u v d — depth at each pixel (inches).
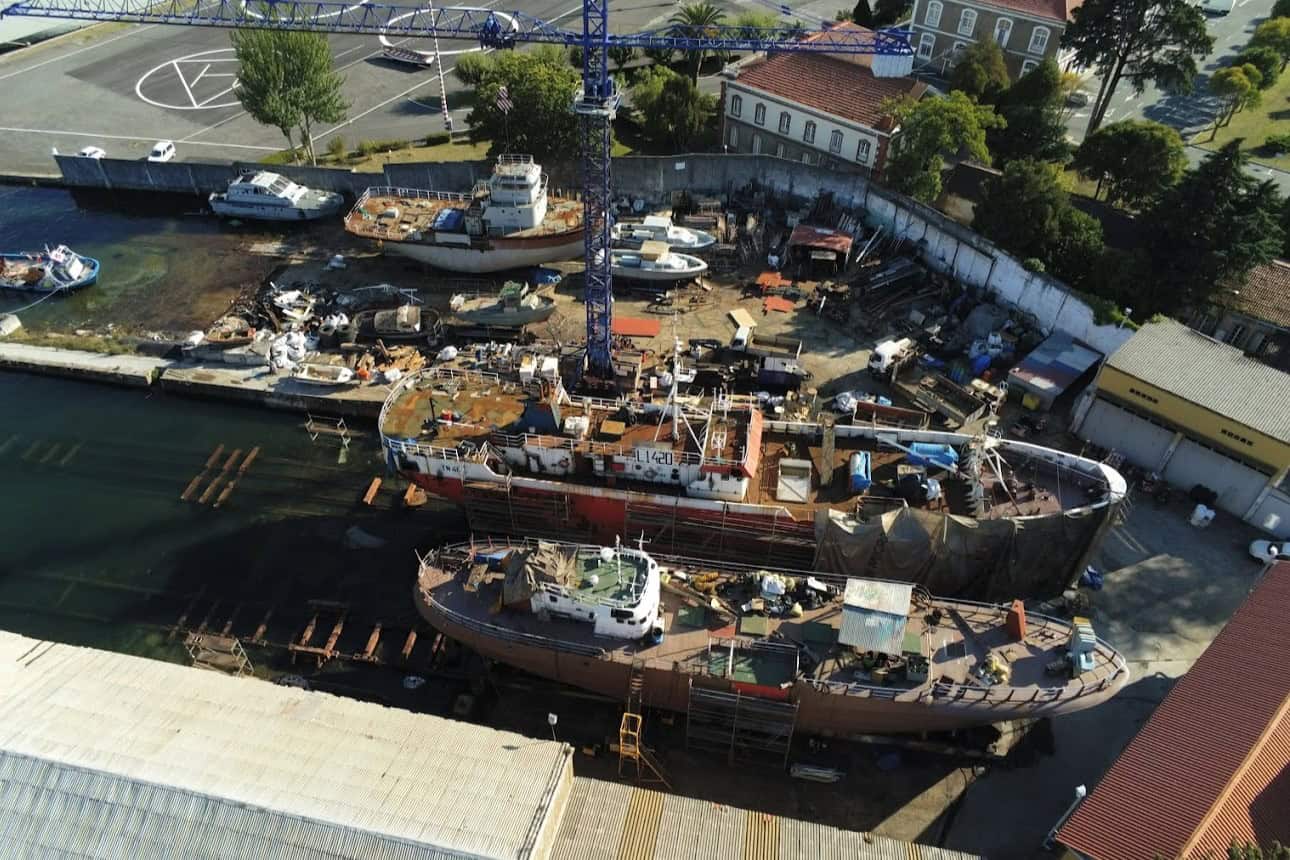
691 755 1189.1
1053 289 1771.7
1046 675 1114.1
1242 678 1049.5
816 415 1631.4
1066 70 2834.6
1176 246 1685.5
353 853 901.8
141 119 2783.0
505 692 1272.1
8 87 2952.8
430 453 1395.2
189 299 2055.9
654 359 1812.3
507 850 896.9
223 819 930.7
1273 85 2878.9
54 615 1385.3
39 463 1656.0
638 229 2092.8
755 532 1341.0
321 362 1829.5
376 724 1060.5
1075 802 980.6
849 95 2252.7
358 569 1454.2
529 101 2250.2
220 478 1622.8
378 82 2982.3
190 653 1326.3
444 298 2030.0
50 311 2021.4
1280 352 1711.4
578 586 1162.6
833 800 1135.6
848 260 2075.5
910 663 1101.1
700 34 2751.0
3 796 959.0
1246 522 1469.0
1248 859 837.2
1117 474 1332.4
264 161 2551.7
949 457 1380.4
